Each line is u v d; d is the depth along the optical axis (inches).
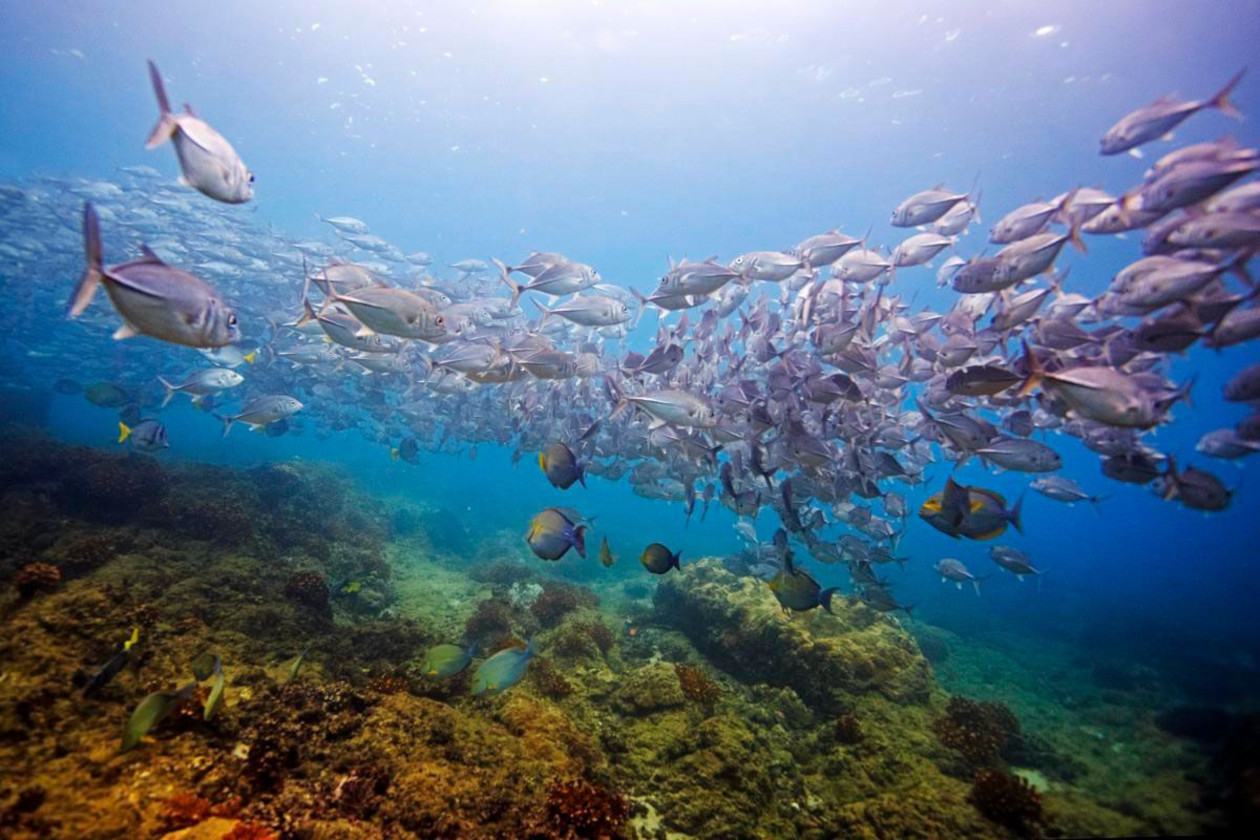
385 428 315.3
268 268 323.0
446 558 319.3
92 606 93.7
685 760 108.4
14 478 181.5
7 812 59.1
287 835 67.2
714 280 125.5
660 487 202.7
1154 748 144.1
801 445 135.4
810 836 98.2
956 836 92.3
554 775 92.6
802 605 119.3
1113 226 100.4
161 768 71.5
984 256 109.4
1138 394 81.1
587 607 223.8
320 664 118.1
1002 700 195.5
